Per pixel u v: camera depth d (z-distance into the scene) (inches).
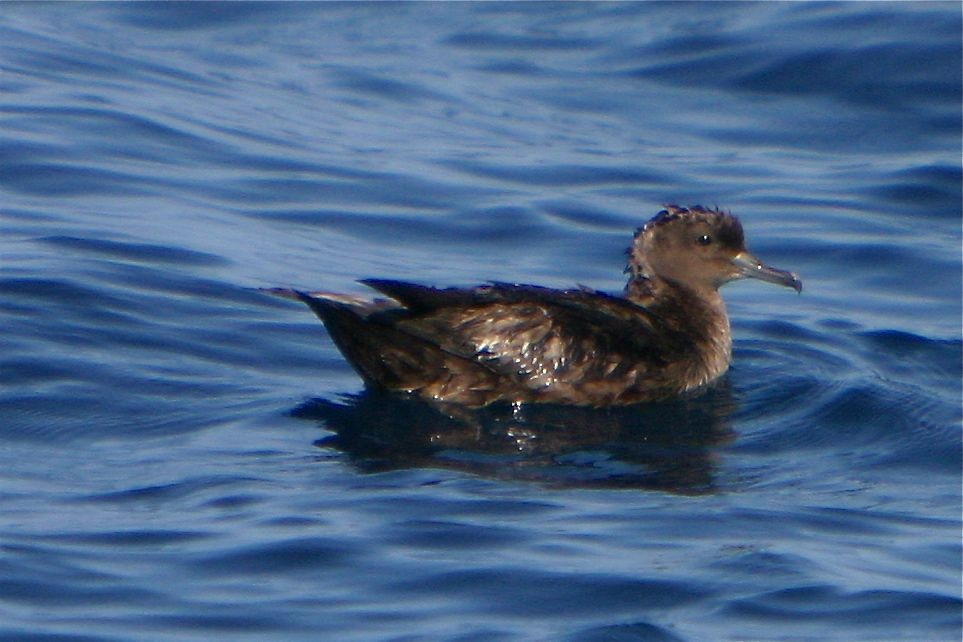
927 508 546.0
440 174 917.2
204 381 639.1
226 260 765.3
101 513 510.0
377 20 1181.7
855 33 1080.2
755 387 668.7
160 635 430.0
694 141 992.2
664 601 460.1
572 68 1096.2
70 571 465.1
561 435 608.1
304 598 454.0
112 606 445.4
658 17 1158.3
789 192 914.1
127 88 1002.7
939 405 649.6
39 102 952.9
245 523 503.5
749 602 461.1
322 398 629.6
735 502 542.9
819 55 1065.5
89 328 671.1
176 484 537.0
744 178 933.2
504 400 632.4
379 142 964.0
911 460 597.0
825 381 671.8
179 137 932.0
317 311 623.5
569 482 558.3
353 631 436.5
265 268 764.6
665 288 689.0
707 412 639.8
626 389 642.2
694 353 665.0
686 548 497.0
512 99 1047.6
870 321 759.1
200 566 472.1
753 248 846.5
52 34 1093.1
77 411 602.2
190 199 848.3
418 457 576.4
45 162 864.9
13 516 504.4
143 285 719.1
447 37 1152.2
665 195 906.1
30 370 629.0
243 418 606.9
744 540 506.6
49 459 558.9
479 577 469.4
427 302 624.4
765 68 1063.0
